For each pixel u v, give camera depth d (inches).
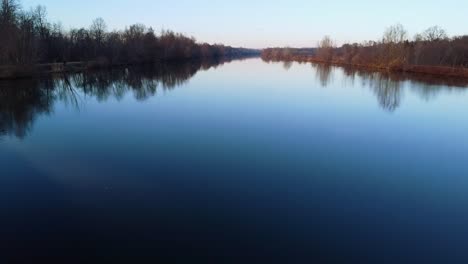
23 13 1760.6
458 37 2856.8
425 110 1040.8
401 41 2738.7
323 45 4372.5
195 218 364.2
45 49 2080.5
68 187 435.2
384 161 557.9
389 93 1402.6
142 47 3068.4
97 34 2620.6
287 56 5231.3
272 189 440.5
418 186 463.8
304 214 380.2
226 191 430.6
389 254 314.7
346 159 561.3
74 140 645.3
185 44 4175.7
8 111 932.6
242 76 2086.6
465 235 346.9
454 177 497.0
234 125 774.5
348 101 1171.3
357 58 3425.2
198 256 303.0
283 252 311.9
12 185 439.5
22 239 323.6
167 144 621.6
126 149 590.9
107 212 373.1
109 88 1454.2
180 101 1109.1
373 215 382.9
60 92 1299.2
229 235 335.3
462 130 782.5
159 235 332.5
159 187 439.5
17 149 588.7
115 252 306.3
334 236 340.2
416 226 362.9
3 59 1487.5
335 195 429.7
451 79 1953.7
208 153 574.6
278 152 587.8
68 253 304.7
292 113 934.4
